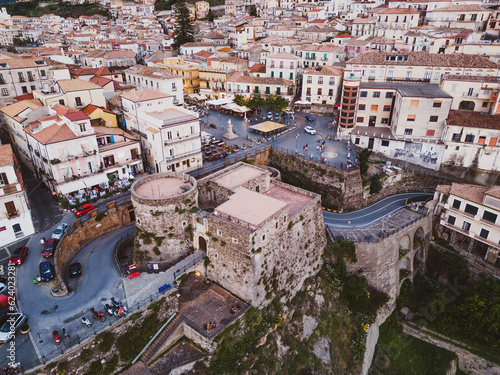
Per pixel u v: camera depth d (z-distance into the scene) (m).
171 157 71.31
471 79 86.06
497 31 122.12
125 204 62.22
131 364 41.88
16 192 53.03
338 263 62.66
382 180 77.31
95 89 82.19
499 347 56.72
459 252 68.81
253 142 88.81
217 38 163.00
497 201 60.97
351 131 90.50
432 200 74.50
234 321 44.81
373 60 97.81
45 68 99.19
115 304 43.69
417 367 59.00
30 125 66.31
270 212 48.25
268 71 122.31
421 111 82.38
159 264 53.00
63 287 46.00
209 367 43.09
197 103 122.38
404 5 156.88
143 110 76.44
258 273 47.47
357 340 56.62
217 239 49.22
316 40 147.00
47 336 40.34
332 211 74.38
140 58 171.62
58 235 53.22
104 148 67.00
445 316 62.59
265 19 190.75
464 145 78.81
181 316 45.94
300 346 53.03
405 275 67.56
